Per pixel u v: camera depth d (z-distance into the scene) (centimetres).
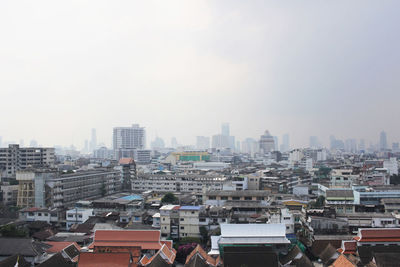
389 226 9419
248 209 10719
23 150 19650
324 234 8731
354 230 9544
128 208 11700
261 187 17112
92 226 9875
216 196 11912
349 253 7406
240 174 18700
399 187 12481
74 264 7125
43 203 13212
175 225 9769
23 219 11094
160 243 7719
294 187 17400
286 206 11275
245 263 6719
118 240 7700
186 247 8488
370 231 7638
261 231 7800
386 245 7356
